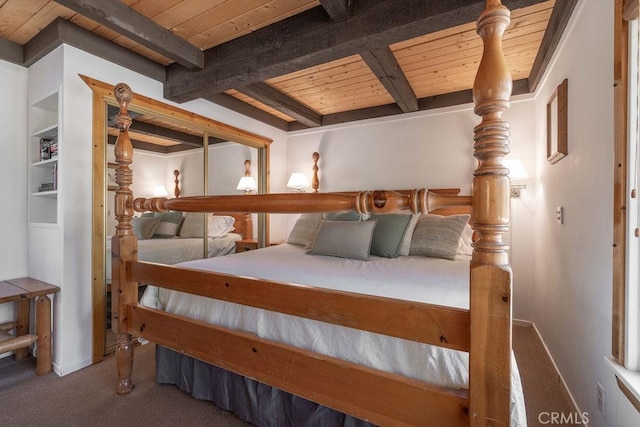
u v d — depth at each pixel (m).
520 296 2.80
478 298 0.90
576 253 1.66
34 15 1.92
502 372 0.87
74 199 2.05
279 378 1.27
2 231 2.24
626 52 1.12
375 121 3.53
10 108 2.26
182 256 2.83
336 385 1.14
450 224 2.44
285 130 4.09
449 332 0.95
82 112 2.08
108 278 2.28
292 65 2.05
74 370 2.03
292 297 1.22
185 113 2.80
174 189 2.81
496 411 0.88
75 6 1.64
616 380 1.15
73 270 2.04
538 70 2.33
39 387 1.84
